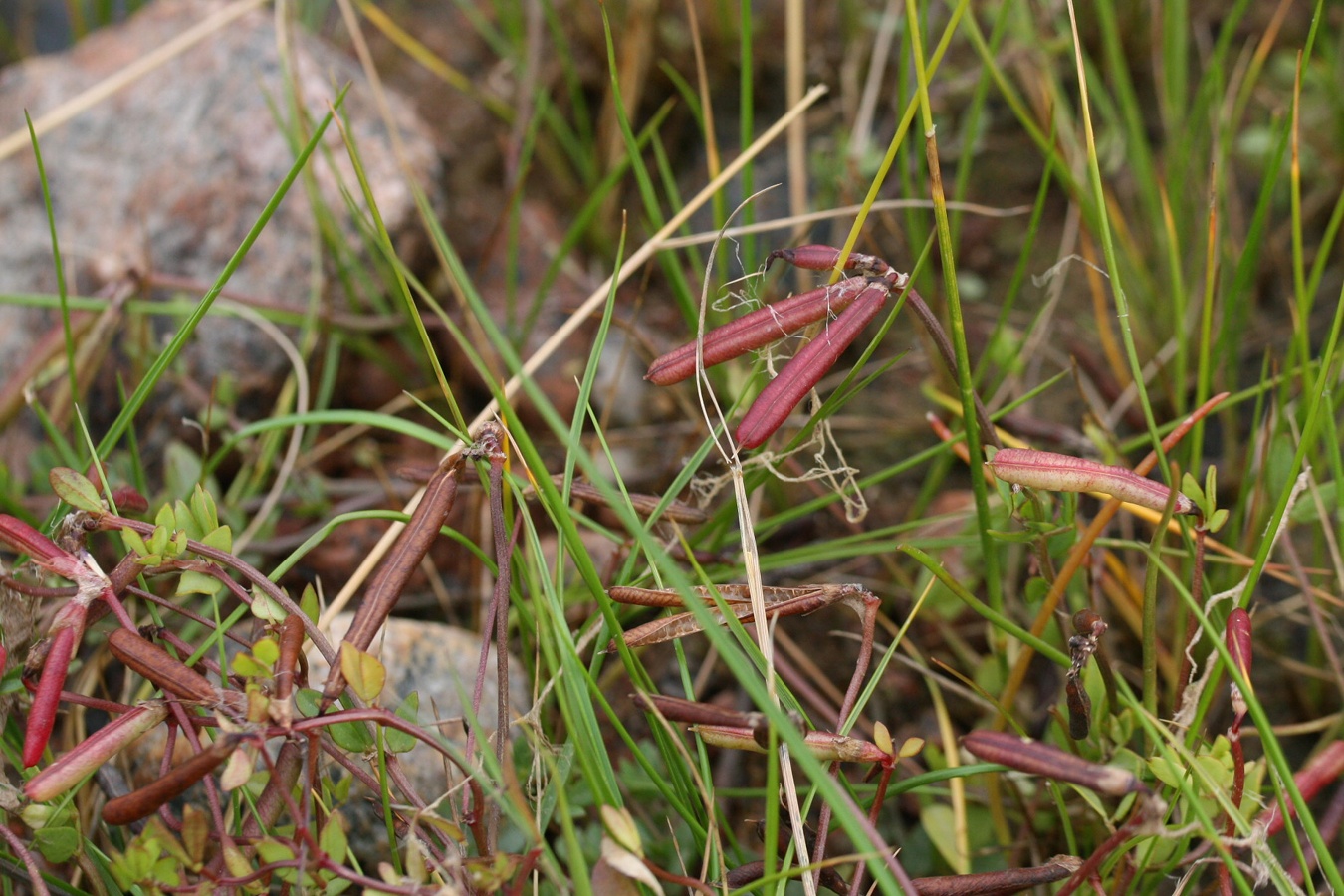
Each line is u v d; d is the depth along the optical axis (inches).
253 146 19.0
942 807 15.2
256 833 13.7
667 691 16.5
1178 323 16.4
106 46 20.7
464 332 18.6
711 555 15.7
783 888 13.7
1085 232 17.7
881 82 21.5
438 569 17.1
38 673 13.7
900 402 18.3
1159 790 14.3
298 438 16.7
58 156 19.3
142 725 13.3
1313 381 15.4
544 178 22.2
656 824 15.4
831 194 19.7
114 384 17.6
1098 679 14.4
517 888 13.3
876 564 16.9
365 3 21.5
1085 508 16.3
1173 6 18.0
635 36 20.9
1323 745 15.6
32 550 13.6
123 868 13.2
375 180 18.8
